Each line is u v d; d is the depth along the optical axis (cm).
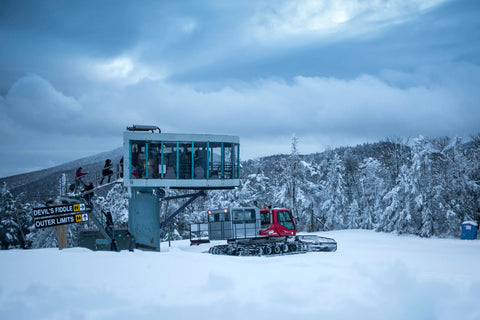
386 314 884
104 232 2834
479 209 5100
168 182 2778
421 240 4269
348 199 6894
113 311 856
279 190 6525
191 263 1380
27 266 1237
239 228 2930
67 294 948
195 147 2833
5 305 879
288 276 1172
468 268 1762
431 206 5009
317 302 934
